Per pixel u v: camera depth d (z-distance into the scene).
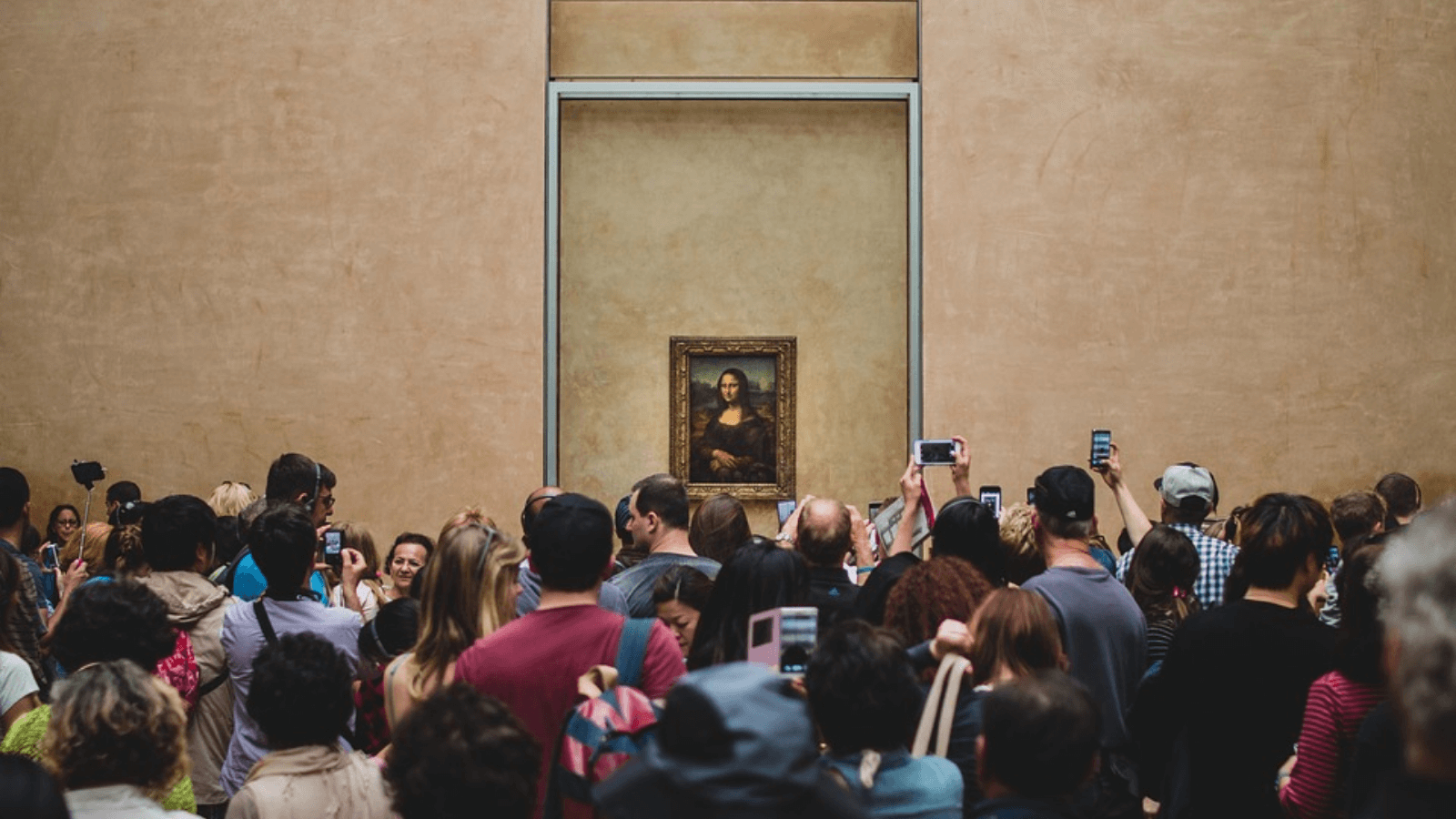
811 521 5.54
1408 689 1.89
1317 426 12.54
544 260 12.51
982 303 12.50
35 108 12.55
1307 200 12.59
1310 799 4.01
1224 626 4.62
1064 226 12.52
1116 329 12.50
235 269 12.45
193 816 3.56
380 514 12.35
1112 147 12.55
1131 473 12.46
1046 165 12.55
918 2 12.68
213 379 12.44
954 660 3.91
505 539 4.52
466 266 12.46
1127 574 6.78
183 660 5.38
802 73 13.02
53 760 3.46
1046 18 12.59
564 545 4.07
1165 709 4.74
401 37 12.53
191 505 5.82
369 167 12.48
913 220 12.64
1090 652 5.12
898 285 13.11
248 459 12.38
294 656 3.83
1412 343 12.61
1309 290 12.59
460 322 12.45
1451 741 1.86
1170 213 12.55
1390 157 12.64
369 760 3.98
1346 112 12.64
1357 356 12.58
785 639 3.64
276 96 12.51
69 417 12.45
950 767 3.32
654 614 5.70
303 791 3.76
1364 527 6.89
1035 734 2.93
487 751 2.64
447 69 12.53
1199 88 12.59
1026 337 12.49
